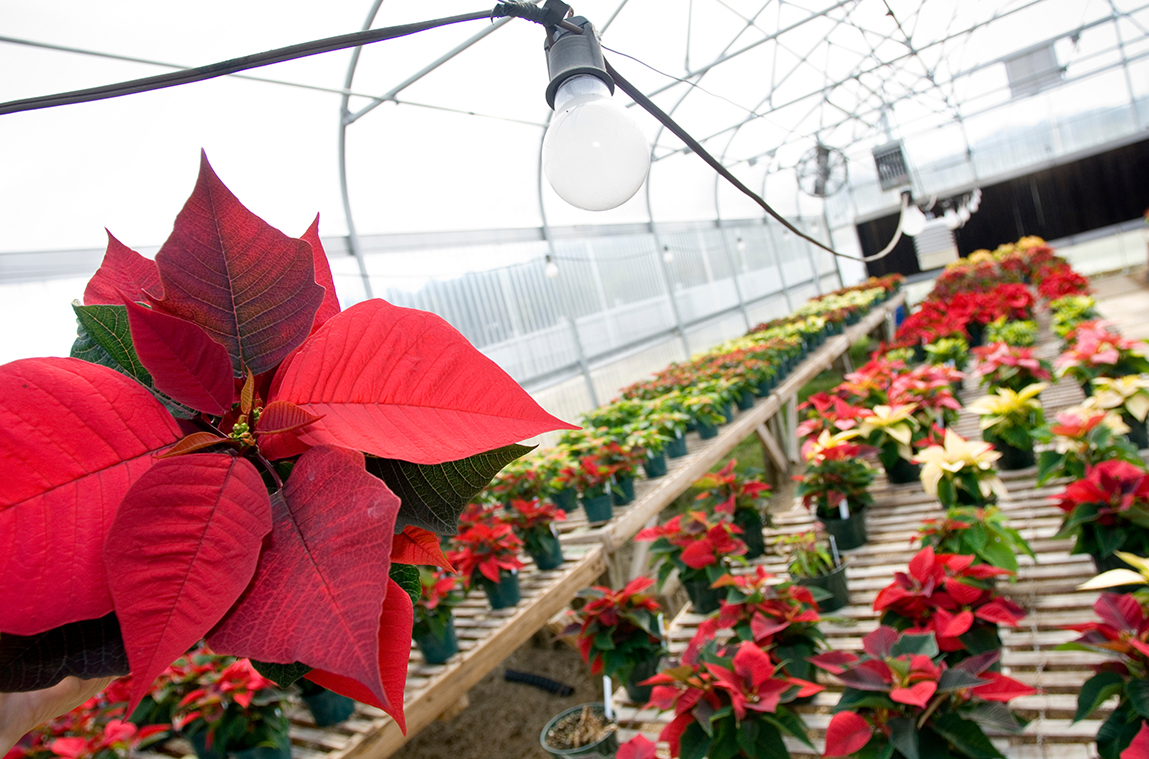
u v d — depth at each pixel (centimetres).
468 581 327
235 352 32
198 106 400
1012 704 215
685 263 1073
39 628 24
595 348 814
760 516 377
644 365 903
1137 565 192
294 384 32
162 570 25
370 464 36
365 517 25
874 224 1812
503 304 690
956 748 178
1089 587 193
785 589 252
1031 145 1523
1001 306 796
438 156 588
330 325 33
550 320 750
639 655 275
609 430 521
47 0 302
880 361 582
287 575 25
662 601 419
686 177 1058
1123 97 1402
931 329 760
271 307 33
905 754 167
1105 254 1516
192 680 254
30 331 368
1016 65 1338
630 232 929
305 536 26
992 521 259
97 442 28
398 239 596
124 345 34
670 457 533
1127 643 174
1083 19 1152
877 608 220
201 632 24
